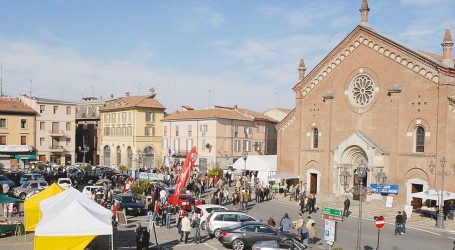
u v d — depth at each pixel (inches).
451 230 1294.3
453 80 1489.9
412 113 1584.6
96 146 3914.9
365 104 1749.5
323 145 1900.8
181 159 3161.9
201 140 3051.2
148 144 3388.3
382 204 1648.6
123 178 2208.4
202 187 2058.3
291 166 2044.8
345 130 1820.9
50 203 919.7
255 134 3221.0
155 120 3417.8
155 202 1354.6
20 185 1950.1
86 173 2358.5
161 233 1192.2
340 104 1845.5
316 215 1536.7
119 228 1232.2
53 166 2719.0
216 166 2770.7
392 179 1627.7
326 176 1875.0
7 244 976.3
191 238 1127.6
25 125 3161.9
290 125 2058.3
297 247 890.7
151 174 2171.5
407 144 1595.7
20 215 1384.1
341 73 1846.7
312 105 1964.8
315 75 1952.5
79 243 760.3
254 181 2294.5
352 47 1802.4
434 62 1509.6
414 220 1432.1
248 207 1700.3
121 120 3516.2
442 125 1482.5
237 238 988.6
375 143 1702.8
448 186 1465.3
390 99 1654.8
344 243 1114.7
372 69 1723.7
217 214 1139.3
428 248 1075.3
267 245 876.0
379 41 1694.1
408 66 1600.6
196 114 3120.1
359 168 866.8
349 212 1581.0
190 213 1349.7
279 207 1713.8
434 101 1518.2
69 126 3395.7
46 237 742.5
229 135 3021.7
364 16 1763.0
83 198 910.4
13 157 3034.0
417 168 1558.8
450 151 1467.8
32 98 3420.3
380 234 1240.2
